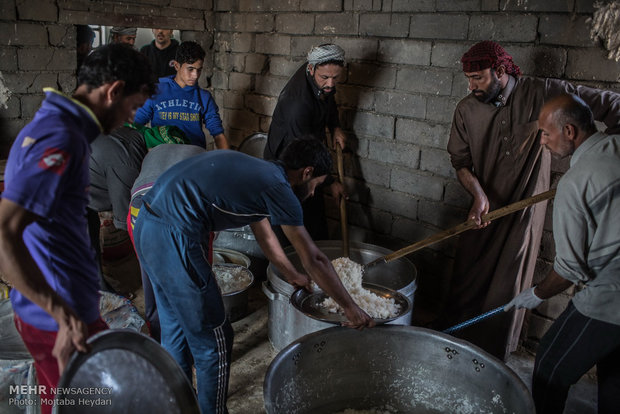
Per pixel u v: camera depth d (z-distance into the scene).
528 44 2.62
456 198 3.09
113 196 2.70
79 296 1.56
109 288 3.12
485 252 2.70
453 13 2.88
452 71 2.95
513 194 2.59
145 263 2.05
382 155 3.41
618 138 1.73
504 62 2.41
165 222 1.91
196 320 1.99
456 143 2.69
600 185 1.68
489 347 2.77
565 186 1.75
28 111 3.59
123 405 1.48
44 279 1.37
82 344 1.37
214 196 1.87
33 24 3.46
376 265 3.03
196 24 4.23
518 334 2.81
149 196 2.00
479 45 2.42
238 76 4.24
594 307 1.77
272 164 1.92
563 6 2.47
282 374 2.01
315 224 3.60
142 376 1.51
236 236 3.47
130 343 1.50
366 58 3.35
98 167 2.67
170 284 1.96
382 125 3.36
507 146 2.53
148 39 6.23
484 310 2.71
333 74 3.07
